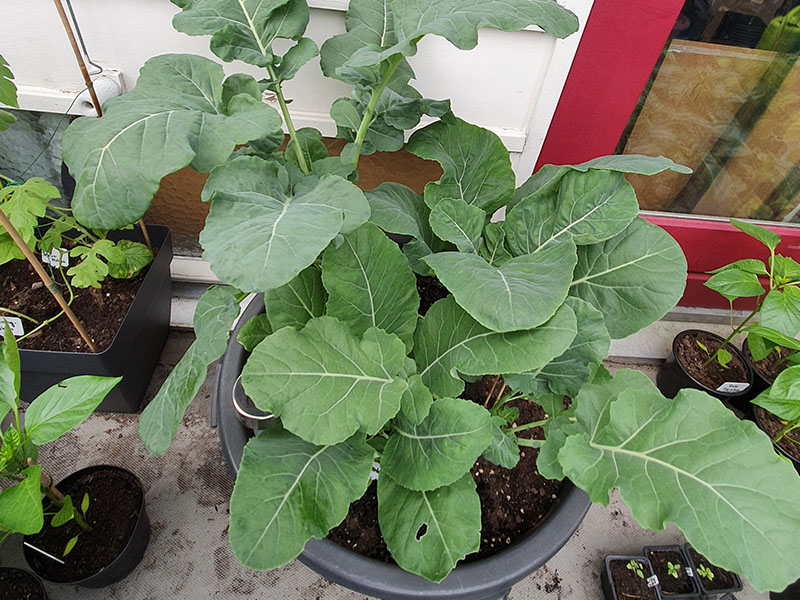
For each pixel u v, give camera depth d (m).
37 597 0.98
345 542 0.89
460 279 0.75
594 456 0.75
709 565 1.18
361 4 0.96
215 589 1.13
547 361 0.73
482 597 0.80
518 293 0.72
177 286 1.61
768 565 0.65
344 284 0.81
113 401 1.28
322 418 0.71
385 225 0.91
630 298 0.88
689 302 1.75
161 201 1.42
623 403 0.79
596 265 0.92
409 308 0.89
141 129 0.69
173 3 0.92
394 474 0.78
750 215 1.59
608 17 1.09
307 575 1.16
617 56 1.15
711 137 1.42
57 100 1.13
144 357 1.33
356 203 0.68
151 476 1.28
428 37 1.08
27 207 0.99
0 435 0.83
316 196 0.71
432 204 0.98
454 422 0.76
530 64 1.13
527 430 1.09
